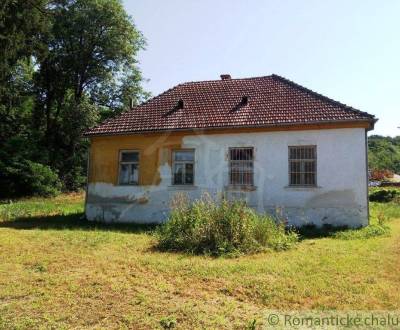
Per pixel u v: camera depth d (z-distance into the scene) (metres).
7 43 20.39
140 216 17.58
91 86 43.09
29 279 7.65
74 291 6.94
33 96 40.81
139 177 17.80
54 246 11.00
